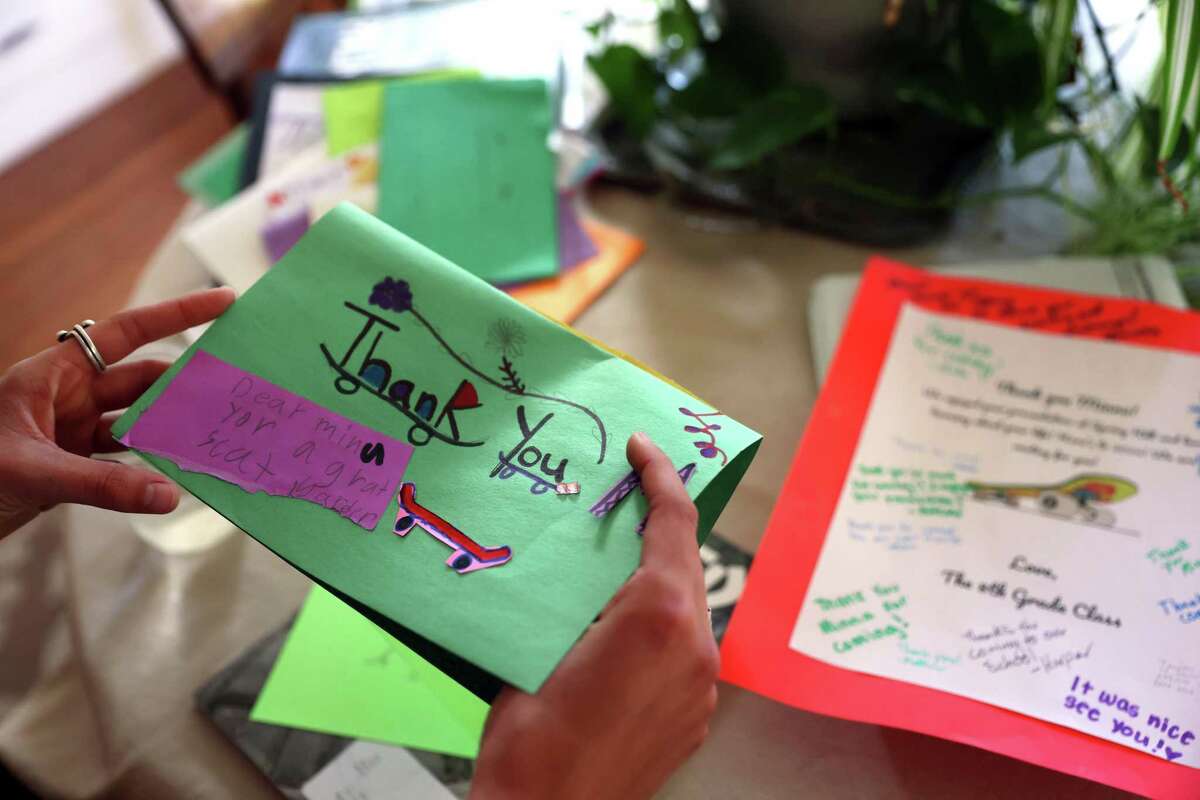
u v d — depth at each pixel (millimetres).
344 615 631
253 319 544
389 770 579
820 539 628
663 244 812
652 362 737
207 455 516
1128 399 659
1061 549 610
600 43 899
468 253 790
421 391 529
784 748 573
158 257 829
